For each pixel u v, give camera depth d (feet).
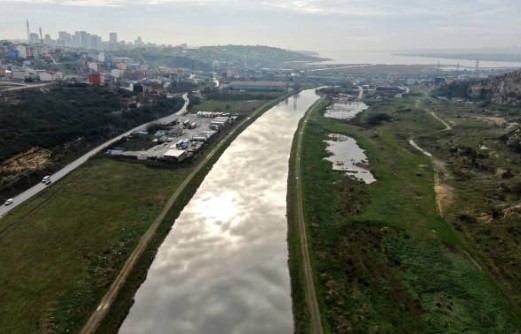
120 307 176.04
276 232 250.78
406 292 183.93
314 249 223.10
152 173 338.54
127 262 207.92
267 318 173.78
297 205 281.95
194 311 177.06
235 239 240.73
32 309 170.30
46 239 225.76
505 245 216.95
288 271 208.95
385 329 161.48
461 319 166.30
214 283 197.36
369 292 185.26
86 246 220.84
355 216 262.88
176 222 259.60
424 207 274.77
